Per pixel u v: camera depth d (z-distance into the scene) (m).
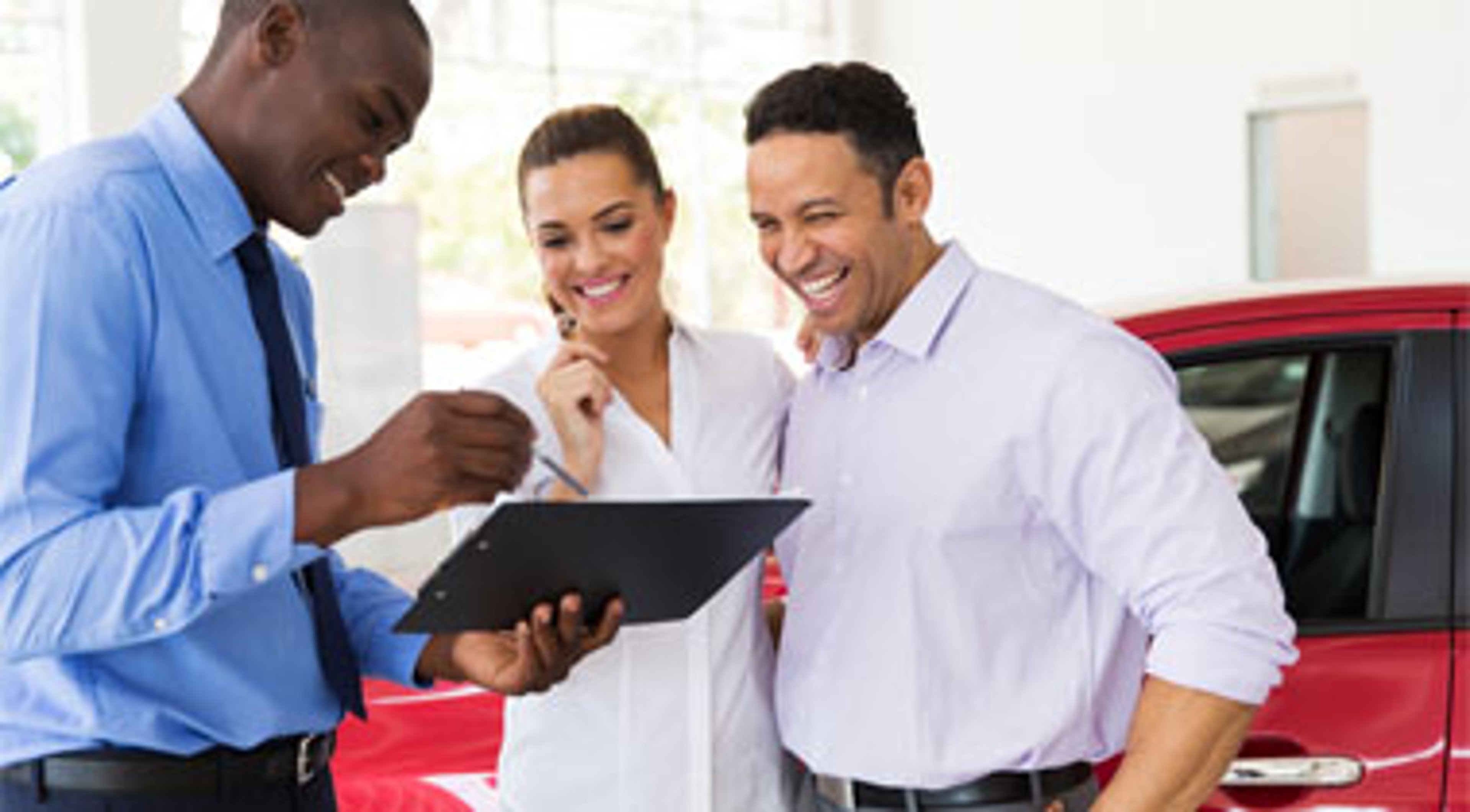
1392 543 2.28
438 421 1.31
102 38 7.13
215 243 1.50
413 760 2.21
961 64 11.18
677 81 10.62
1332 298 2.37
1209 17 10.07
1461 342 2.32
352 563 3.10
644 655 1.82
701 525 1.44
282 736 1.56
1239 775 2.16
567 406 1.78
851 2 11.38
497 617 1.49
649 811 1.83
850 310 1.70
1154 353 1.66
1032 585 1.67
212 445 1.48
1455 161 9.18
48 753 1.45
